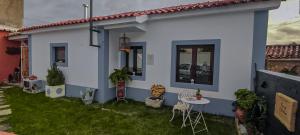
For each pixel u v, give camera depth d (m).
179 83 6.40
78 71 7.96
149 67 6.98
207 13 5.53
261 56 5.16
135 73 7.46
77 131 4.57
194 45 6.15
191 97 5.17
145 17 6.39
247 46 5.30
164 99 6.72
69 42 8.13
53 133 4.43
